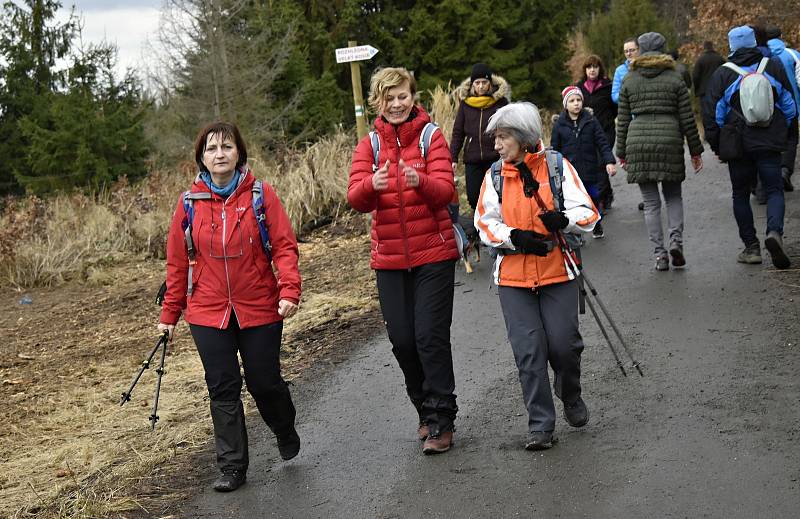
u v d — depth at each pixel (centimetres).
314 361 700
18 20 2886
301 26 2983
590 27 3969
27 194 2322
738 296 708
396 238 494
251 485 495
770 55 795
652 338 638
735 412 498
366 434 546
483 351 667
